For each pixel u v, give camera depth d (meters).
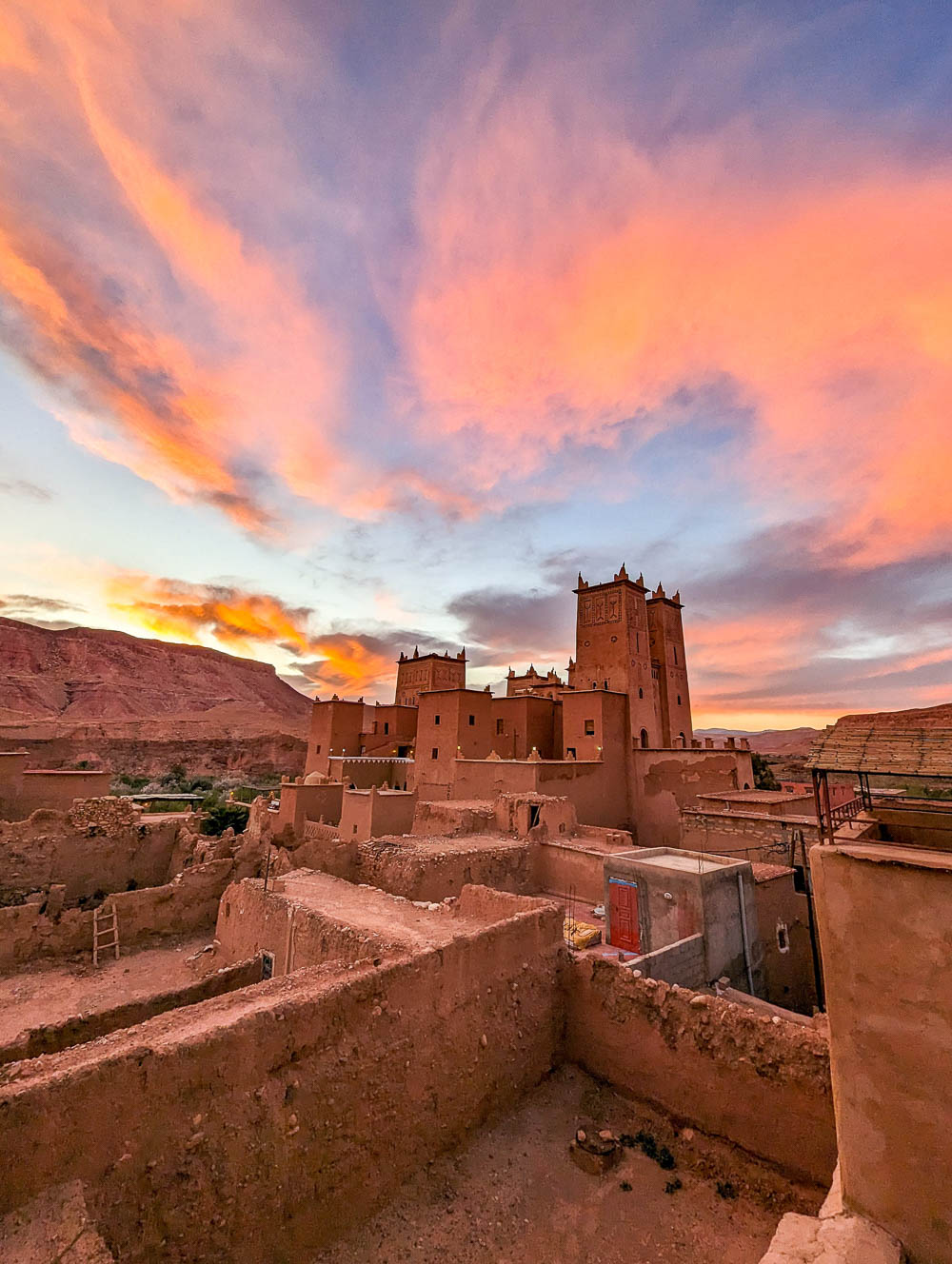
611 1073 9.77
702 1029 8.77
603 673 42.66
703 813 22.47
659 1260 6.73
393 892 17.84
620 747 32.09
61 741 72.00
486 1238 7.00
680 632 52.47
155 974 16.05
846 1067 5.08
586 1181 7.89
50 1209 4.91
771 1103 7.90
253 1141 6.36
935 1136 4.56
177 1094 5.94
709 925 13.62
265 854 20.81
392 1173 7.56
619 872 15.56
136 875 23.19
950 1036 4.57
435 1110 8.22
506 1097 9.25
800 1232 4.79
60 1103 5.23
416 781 35.62
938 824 7.33
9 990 14.97
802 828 19.55
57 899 18.92
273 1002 7.12
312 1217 6.70
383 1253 6.79
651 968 11.73
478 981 9.32
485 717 35.66
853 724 6.68
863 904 5.13
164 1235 5.58
